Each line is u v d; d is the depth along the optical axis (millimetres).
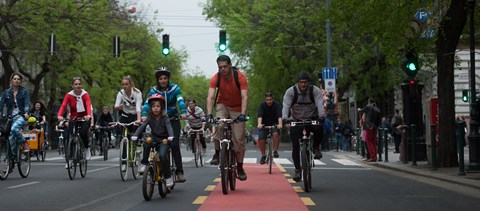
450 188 20797
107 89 75938
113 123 22500
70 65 67938
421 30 29938
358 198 17438
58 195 17938
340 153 50344
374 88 72250
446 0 29875
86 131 23500
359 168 31266
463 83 65438
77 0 62656
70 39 62781
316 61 68750
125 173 22406
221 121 17781
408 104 33875
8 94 23547
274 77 72250
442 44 29125
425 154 34250
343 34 66875
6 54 63625
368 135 35906
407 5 28719
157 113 17016
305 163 18438
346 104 105000
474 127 26547
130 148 22953
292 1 68812
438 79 29422
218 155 18328
